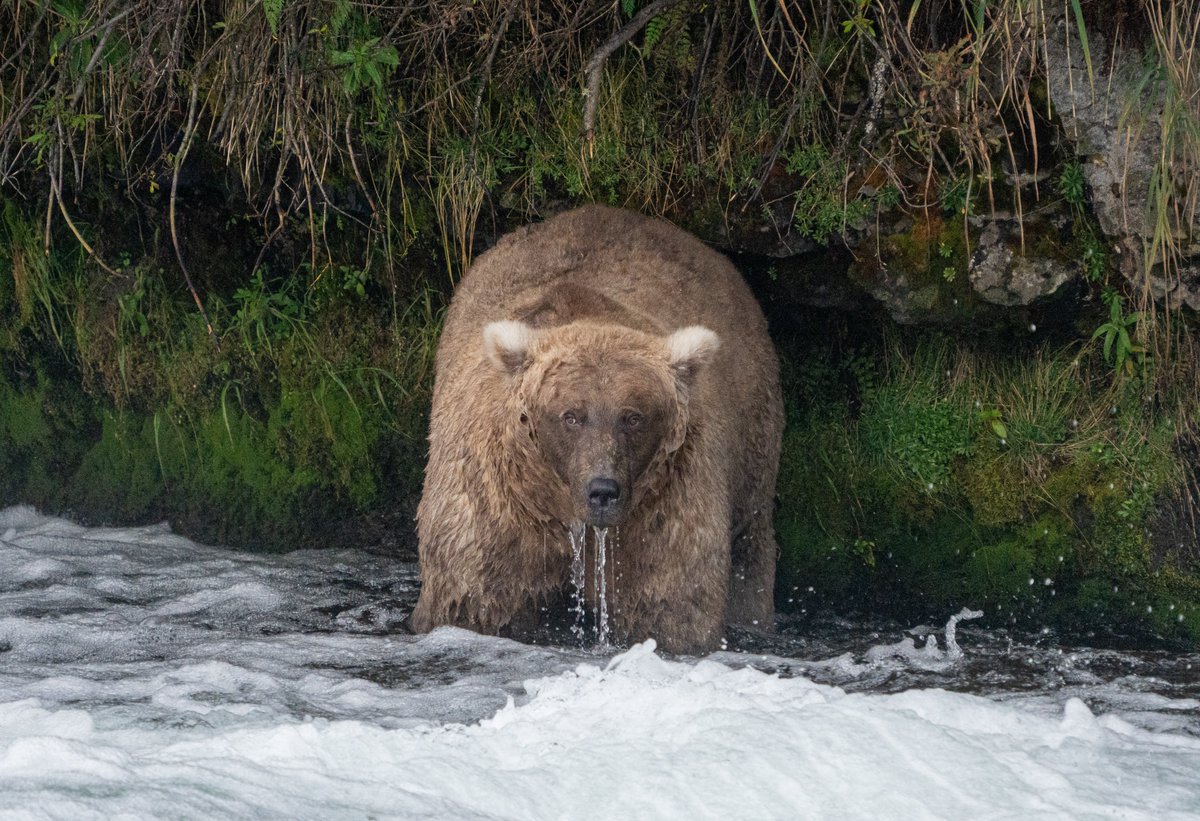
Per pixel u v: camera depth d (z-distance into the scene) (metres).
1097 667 15.43
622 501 15.12
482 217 22.25
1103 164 18.52
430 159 21.83
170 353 23.77
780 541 22.72
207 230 23.31
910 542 21.94
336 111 21.03
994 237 19.66
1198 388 19.61
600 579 16.83
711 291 19.23
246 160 21.41
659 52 20.50
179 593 19.41
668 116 21.17
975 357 21.62
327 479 23.56
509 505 16.28
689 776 9.30
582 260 18.78
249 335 23.62
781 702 11.12
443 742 10.22
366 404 23.50
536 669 14.77
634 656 13.39
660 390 15.76
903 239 20.17
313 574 21.08
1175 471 19.89
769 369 20.23
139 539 22.80
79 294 23.70
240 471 23.72
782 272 21.52
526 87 21.38
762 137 20.66
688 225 21.38
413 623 17.55
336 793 8.72
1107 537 20.38
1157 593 19.98
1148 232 18.44
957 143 19.50
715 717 10.36
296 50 19.33
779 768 9.38
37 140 20.44
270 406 23.69
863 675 14.98
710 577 16.80
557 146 21.44
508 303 18.16
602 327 16.19
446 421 17.17
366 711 12.55
